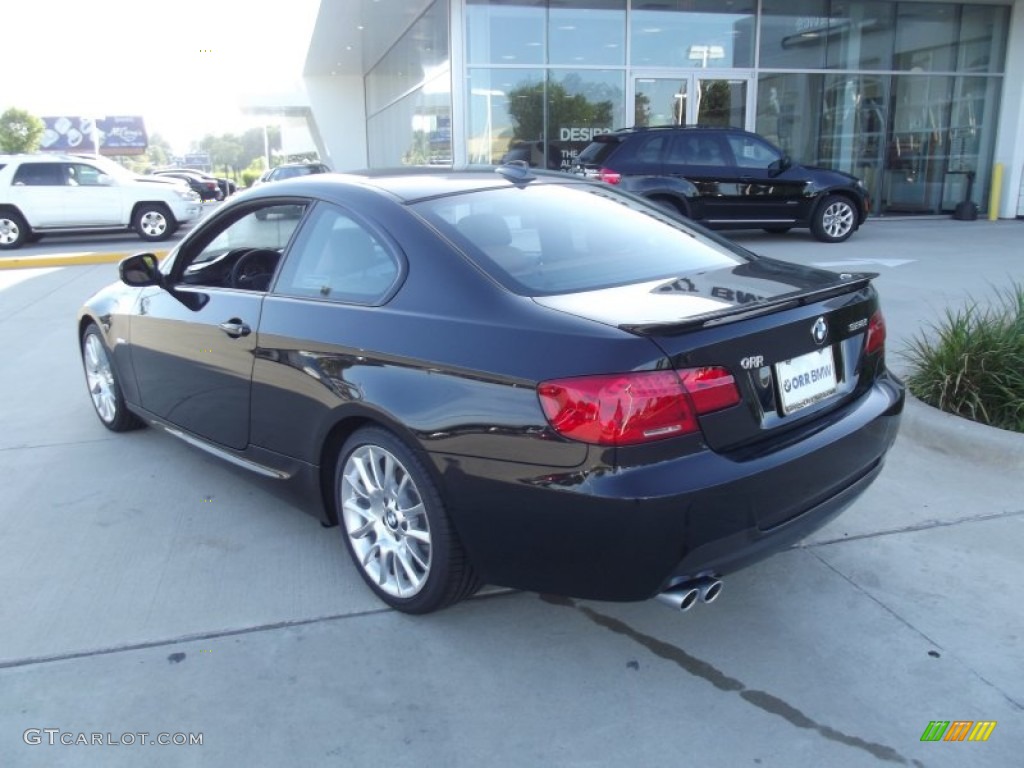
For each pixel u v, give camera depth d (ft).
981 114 56.95
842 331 9.80
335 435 10.69
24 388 20.25
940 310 24.76
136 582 11.07
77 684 9.02
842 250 39.88
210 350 12.39
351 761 7.95
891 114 55.67
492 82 49.57
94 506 13.39
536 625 10.12
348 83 104.78
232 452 12.56
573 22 49.80
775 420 8.87
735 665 9.34
